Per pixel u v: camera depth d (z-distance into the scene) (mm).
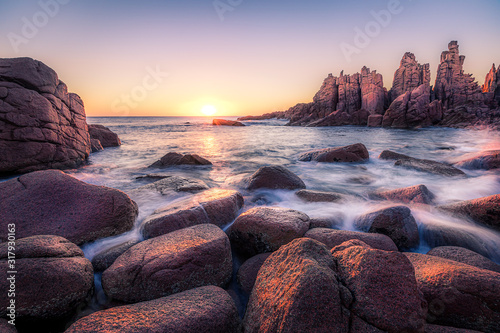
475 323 2178
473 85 47625
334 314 1848
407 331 1762
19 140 9000
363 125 50062
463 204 4758
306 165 11305
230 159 13375
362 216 4523
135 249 3195
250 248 3879
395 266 2029
